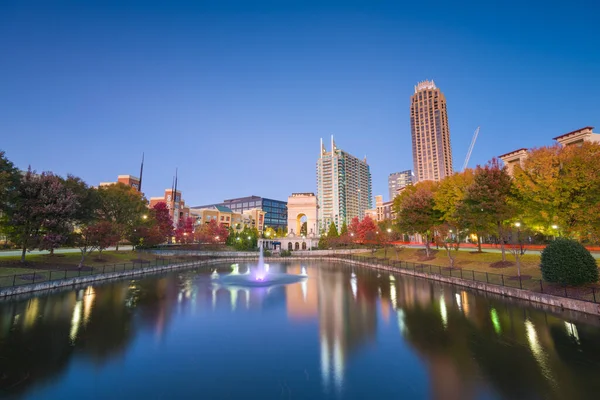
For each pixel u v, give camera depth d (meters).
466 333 15.15
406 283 32.31
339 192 187.62
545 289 21.91
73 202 36.06
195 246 80.31
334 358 12.30
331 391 9.66
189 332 15.64
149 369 11.28
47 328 15.95
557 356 12.08
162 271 45.25
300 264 59.22
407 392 9.59
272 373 10.98
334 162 190.12
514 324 16.31
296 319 18.12
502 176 30.83
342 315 19.03
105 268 39.59
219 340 14.45
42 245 32.06
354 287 30.12
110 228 39.19
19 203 32.59
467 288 27.94
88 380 10.38
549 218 26.70
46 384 10.08
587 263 19.62
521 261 32.22
